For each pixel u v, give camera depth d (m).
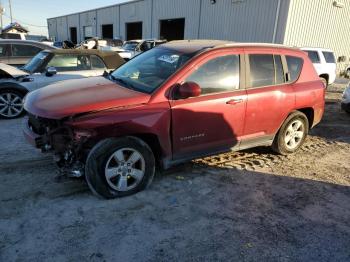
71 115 3.44
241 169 4.86
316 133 7.19
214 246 3.11
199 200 3.91
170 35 28.88
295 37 18.16
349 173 5.02
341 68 22.25
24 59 9.32
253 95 4.59
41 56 7.89
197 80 4.09
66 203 3.65
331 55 14.09
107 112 3.55
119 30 34.88
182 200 3.88
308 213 3.80
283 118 5.13
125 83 4.27
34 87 7.21
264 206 3.88
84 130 3.42
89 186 3.66
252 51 4.67
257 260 2.96
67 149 3.63
